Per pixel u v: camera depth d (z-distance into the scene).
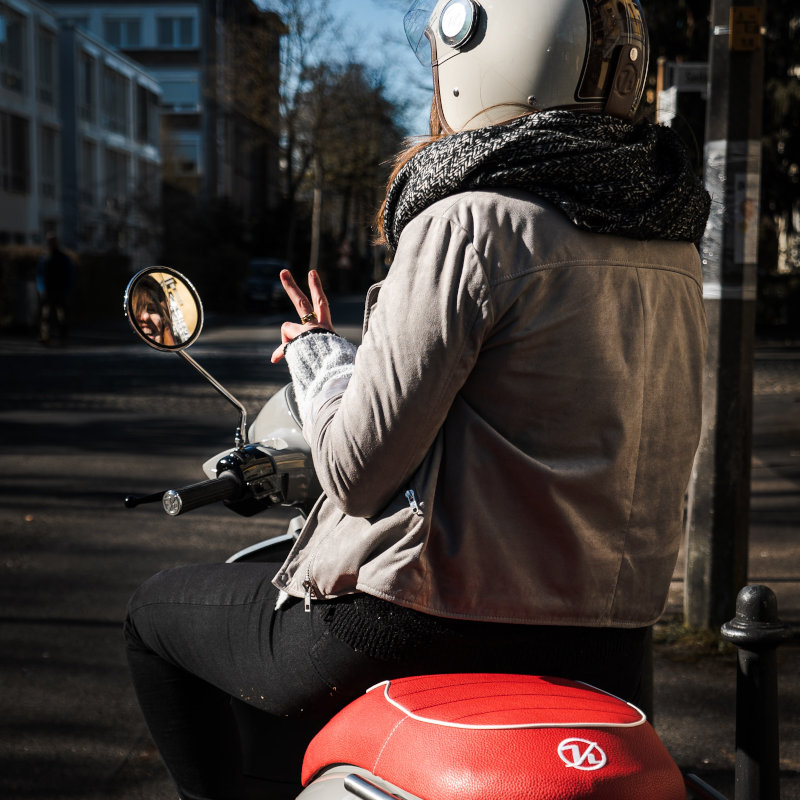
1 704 3.67
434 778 1.24
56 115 43.66
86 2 58.56
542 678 1.42
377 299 1.50
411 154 1.69
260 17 43.19
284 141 46.03
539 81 1.53
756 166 4.12
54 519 6.44
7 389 13.22
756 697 1.87
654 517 1.53
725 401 4.15
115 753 3.30
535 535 1.44
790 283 24.95
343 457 1.41
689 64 4.62
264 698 1.62
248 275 35.41
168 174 41.09
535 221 1.41
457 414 1.43
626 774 1.23
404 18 1.71
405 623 1.45
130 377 14.71
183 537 6.04
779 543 5.89
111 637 4.37
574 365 1.42
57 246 20.39
